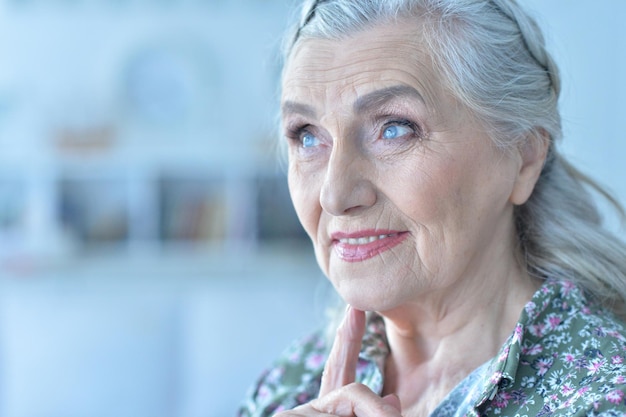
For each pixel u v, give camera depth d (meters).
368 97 0.91
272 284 3.55
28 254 3.48
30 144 3.57
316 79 0.93
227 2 3.62
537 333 0.93
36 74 3.57
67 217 3.63
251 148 3.62
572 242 1.03
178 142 3.65
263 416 1.21
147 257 3.61
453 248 0.92
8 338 3.28
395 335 1.08
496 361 0.91
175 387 3.34
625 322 1.03
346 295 0.96
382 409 0.87
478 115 0.92
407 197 0.90
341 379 0.99
